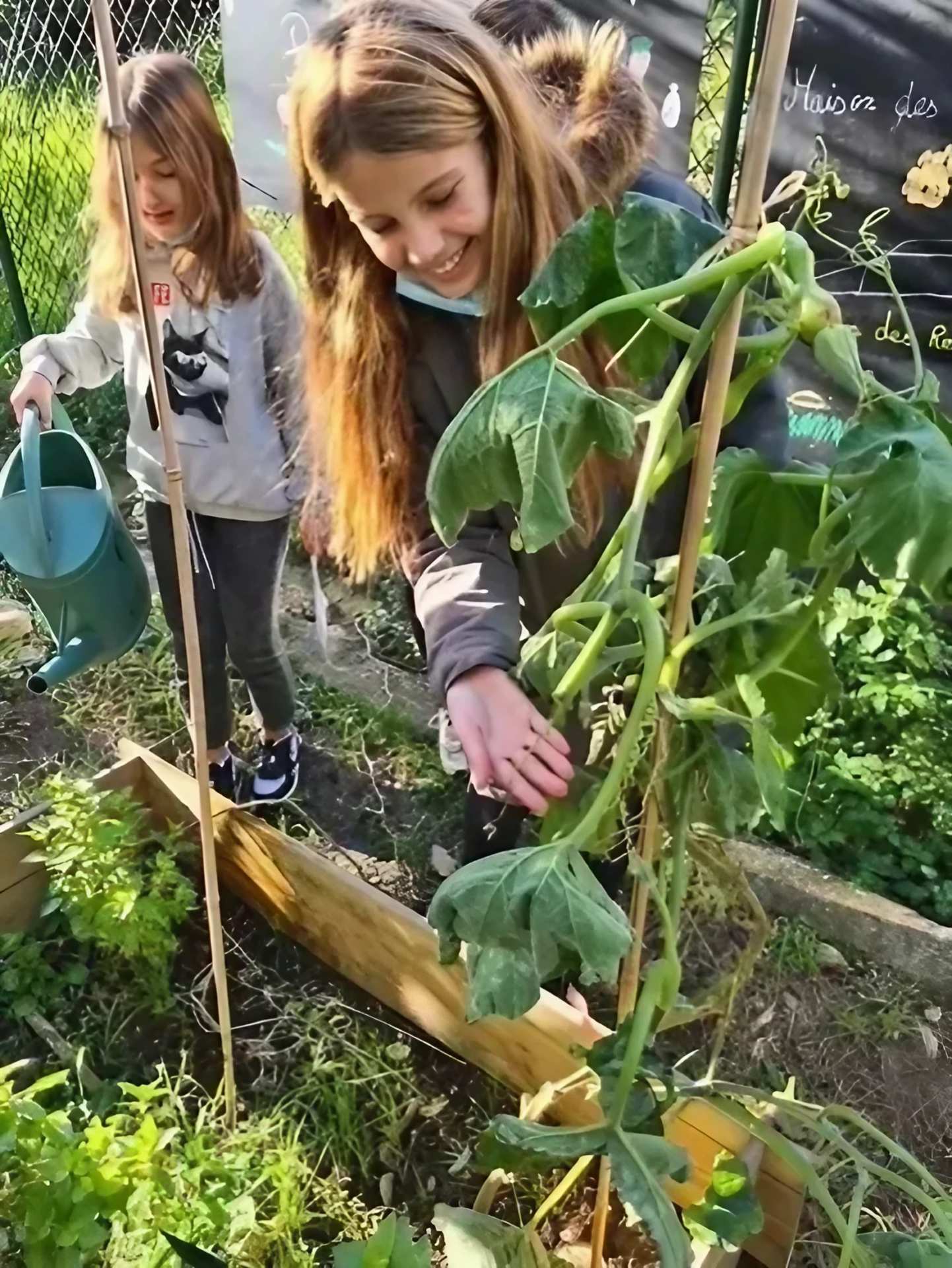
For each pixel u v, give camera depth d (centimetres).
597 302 64
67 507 146
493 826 165
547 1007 143
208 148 145
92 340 168
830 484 62
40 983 170
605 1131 70
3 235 288
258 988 176
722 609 75
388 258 106
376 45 94
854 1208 78
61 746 220
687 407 111
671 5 199
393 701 233
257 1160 147
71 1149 115
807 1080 166
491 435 58
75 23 297
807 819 202
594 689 99
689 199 114
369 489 137
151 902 166
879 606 229
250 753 221
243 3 219
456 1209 94
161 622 245
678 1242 65
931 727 214
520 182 99
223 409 162
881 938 184
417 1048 166
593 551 130
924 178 212
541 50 124
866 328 230
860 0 204
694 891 125
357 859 202
